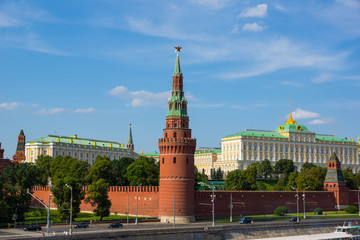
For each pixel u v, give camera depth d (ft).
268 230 468.34
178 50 531.91
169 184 495.00
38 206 639.76
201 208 536.83
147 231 395.14
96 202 504.02
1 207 448.24
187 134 509.76
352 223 513.04
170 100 517.14
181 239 411.95
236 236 445.37
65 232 364.79
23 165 618.44
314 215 597.52
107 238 375.25
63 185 481.46
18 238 336.70
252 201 588.91
